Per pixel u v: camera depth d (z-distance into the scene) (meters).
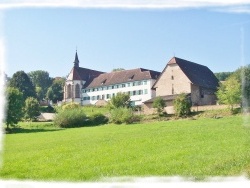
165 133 34.16
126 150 24.67
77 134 41.81
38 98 120.50
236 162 16.72
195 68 86.88
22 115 63.72
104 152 24.50
